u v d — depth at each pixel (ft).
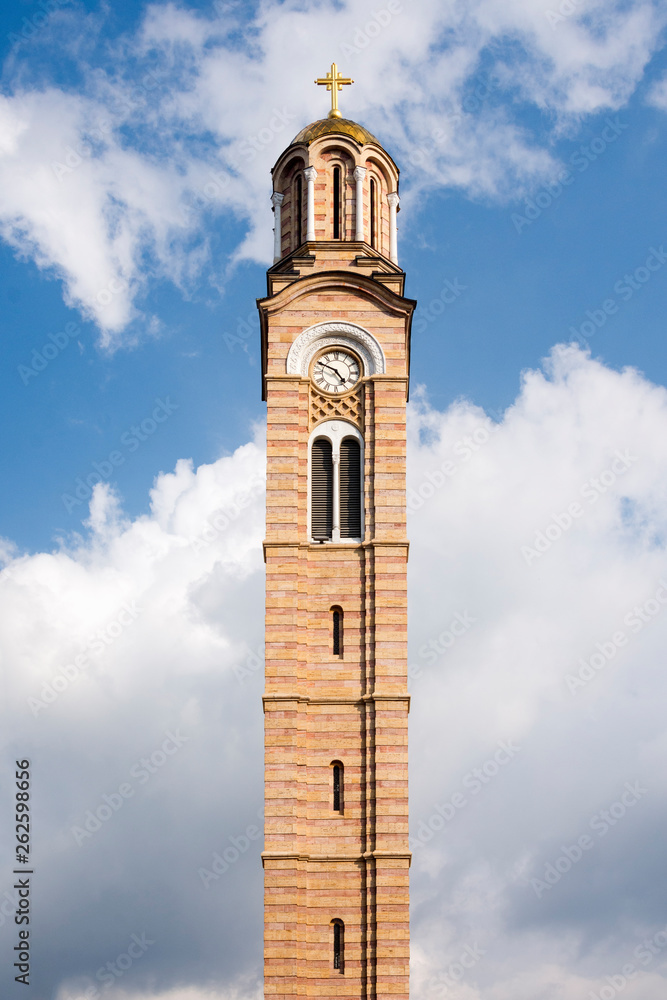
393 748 288.30
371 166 340.18
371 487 306.14
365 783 286.87
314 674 293.84
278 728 288.30
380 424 310.04
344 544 301.84
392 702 290.97
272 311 316.60
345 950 276.82
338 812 285.43
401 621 296.51
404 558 300.81
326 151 336.90
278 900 277.64
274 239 339.16
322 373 314.76
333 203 334.44
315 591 299.17
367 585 299.17
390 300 317.42
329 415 311.88
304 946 276.82
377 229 338.13
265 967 273.75
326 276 318.24
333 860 281.95
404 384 313.32
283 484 304.91
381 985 273.75
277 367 313.32
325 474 309.22
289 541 300.40
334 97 351.05
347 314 317.22
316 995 274.16
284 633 294.66
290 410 310.24
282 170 341.82
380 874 279.90
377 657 293.84
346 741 289.53
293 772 285.64
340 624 297.53
